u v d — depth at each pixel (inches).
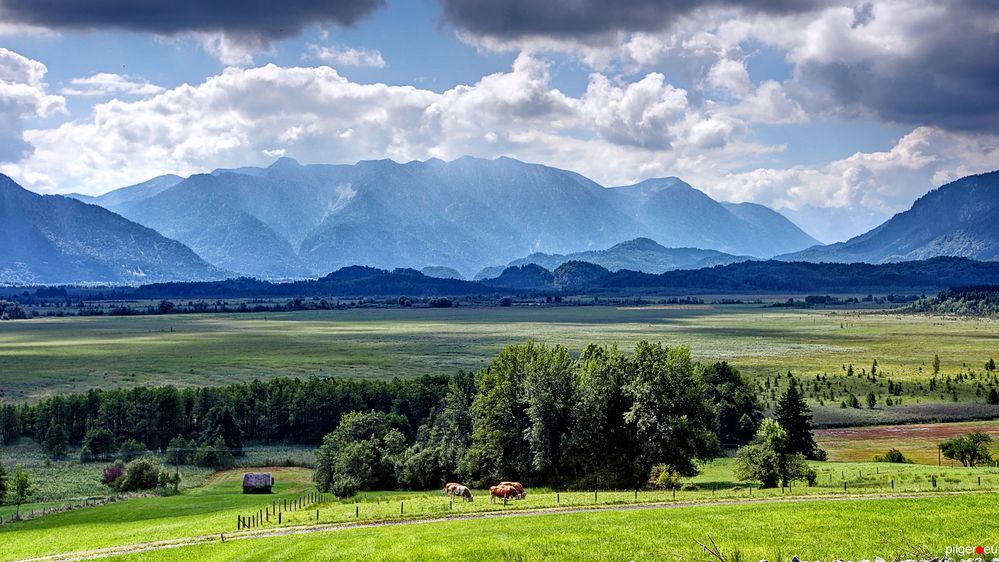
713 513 2174.0
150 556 2118.6
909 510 2059.5
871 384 7770.7
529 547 1851.6
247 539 2257.6
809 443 4739.2
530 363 3919.8
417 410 6240.2
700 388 3730.3
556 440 3737.7
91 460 5629.9
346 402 6397.6
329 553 1932.8
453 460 4266.7
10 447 5964.6
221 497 4387.3
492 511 2485.2
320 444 6309.1
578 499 2677.2
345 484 4151.1
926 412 6461.6
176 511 3814.0
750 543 1766.7
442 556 1824.6
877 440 5428.2
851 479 3467.0
